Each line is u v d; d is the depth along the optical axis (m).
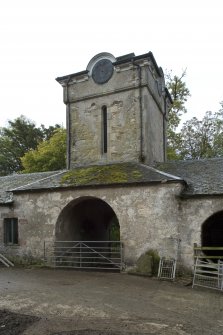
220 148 31.16
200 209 12.02
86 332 6.33
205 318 7.28
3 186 18.42
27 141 40.31
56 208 14.25
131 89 16.16
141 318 7.19
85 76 17.33
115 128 16.33
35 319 7.04
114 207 13.12
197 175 13.80
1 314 7.38
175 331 6.42
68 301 8.48
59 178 15.28
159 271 11.83
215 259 12.37
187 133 32.41
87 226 17.30
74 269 13.75
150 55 15.79
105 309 7.80
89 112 17.16
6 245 15.20
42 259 14.26
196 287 10.42
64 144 29.69
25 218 14.95
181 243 12.05
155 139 17.39
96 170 15.09
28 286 10.27
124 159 15.84
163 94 19.81
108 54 16.89
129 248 12.69
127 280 11.28
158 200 12.48
